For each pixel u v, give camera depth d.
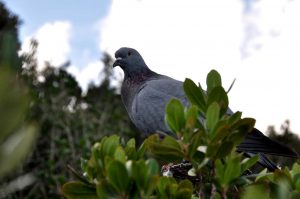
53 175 8.07
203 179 1.99
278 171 1.84
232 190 1.97
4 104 0.51
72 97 10.16
